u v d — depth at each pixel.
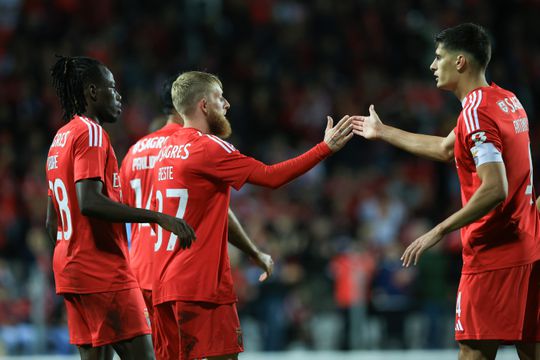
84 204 17.92
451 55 18.56
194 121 19.48
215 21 63.50
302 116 59.59
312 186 53.91
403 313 43.44
